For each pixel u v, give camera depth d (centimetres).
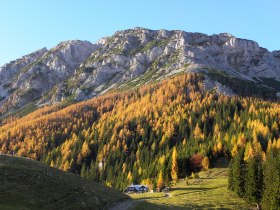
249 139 18212
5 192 5616
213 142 19575
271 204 9175
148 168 18900
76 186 7125
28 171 6831
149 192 14400
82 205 6334
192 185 14175
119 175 19850
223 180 14450
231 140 18438
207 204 10419
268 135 18750
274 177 9288
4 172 6381
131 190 15188
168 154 18812
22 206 5375
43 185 6456
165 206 8750
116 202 7625
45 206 5706
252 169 10612
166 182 14800
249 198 10550
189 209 9319
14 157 7656
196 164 16962
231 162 12688
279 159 9394
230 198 11531
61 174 7719
